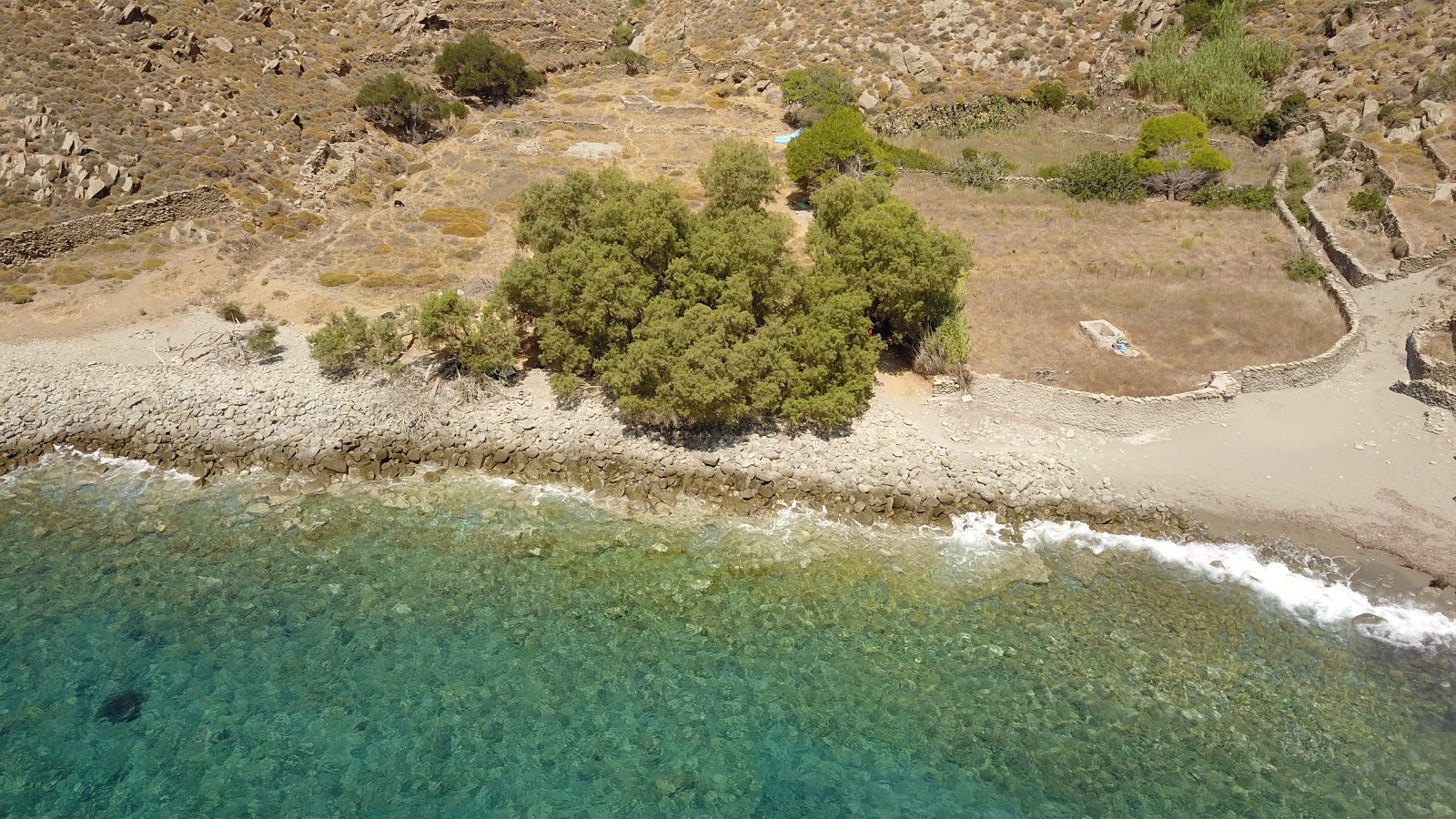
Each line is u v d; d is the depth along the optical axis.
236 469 39.09
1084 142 71.19
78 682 28.58
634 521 36.47
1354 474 36.94
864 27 83.56
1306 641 30.27
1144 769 26.19
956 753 26.75
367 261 54.56
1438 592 31.80
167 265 52.47
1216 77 73.81
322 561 34.12
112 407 41.09
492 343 42.28
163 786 25.34
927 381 43.88
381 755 26.38
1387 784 25.52
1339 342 43.12
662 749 26.81
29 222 52.00
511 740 26.97
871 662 29.78
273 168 62.88
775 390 38.84
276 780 25.59
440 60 81.75
